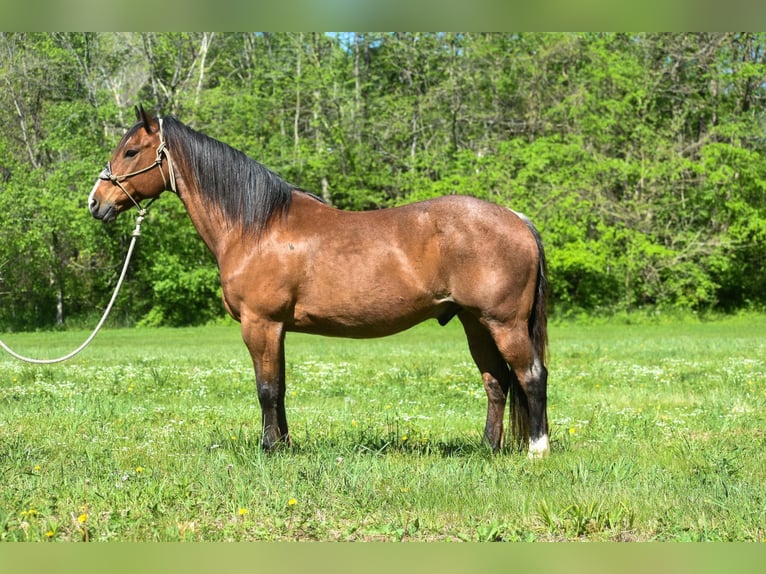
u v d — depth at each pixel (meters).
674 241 39.78
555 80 44.75
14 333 37.53
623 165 38.88
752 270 42.12
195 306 42.66
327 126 44.81
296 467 6.95
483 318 7.27
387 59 47.22
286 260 7.43
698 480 6.58
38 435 8.88
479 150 45.53
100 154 40.59
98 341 29.22
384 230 7.39
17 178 39.62
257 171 7.61
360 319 7.42
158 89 45.84
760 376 13.78
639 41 41.91
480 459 7.24
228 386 13.29
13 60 41.47
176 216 41.50
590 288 39.66
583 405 11.01
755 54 43.38
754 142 41.78
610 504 5.93
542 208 38.50
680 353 18.95
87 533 5.54
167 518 5.83
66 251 42.09
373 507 6.05
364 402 11.45
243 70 49.22
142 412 10.55
